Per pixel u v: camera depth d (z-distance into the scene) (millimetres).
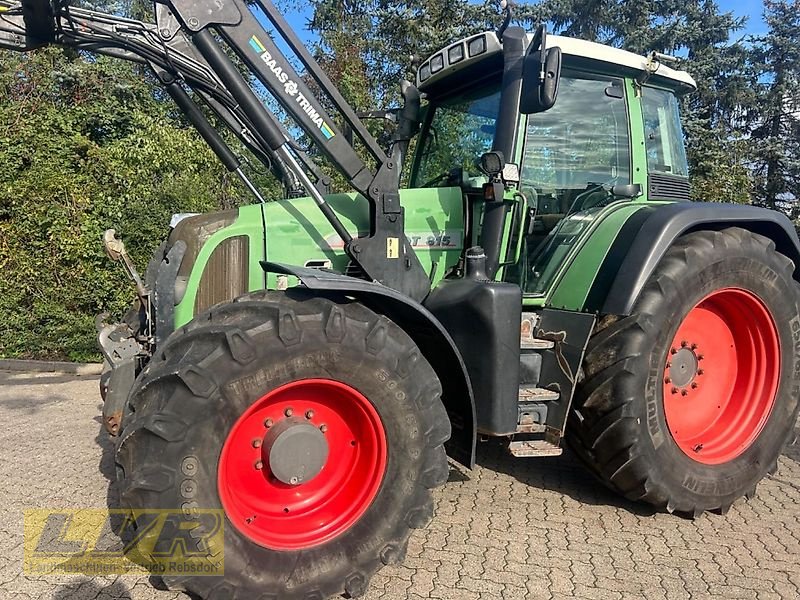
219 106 3754
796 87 16062
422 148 4215
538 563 2754
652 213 3285
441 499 3408
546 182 3523
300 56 2889
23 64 8820
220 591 2229
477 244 3402
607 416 3086
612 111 3707
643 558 2814
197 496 2197
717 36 15453
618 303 3057
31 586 2533
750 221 3465
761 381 3516
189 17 2684
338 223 2941
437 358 2957
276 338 2297
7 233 6996
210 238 3074
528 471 3840
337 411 2590
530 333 3348
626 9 15977
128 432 2201
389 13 12516
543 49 2758
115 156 7711
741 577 2662
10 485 3568
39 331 7207
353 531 2475
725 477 3281
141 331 3271
